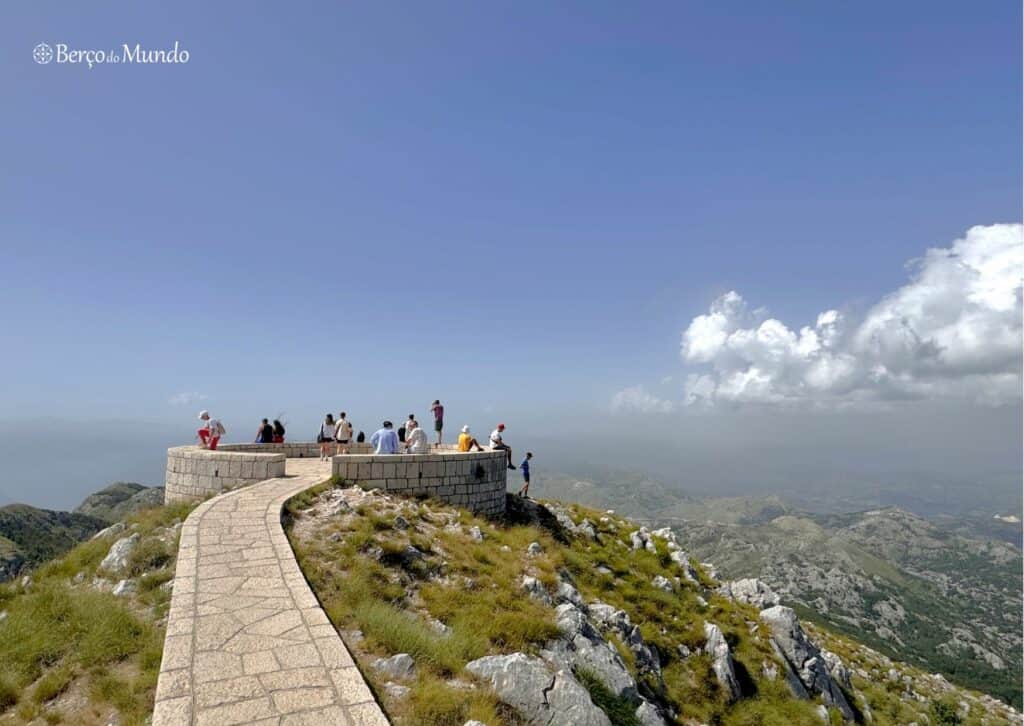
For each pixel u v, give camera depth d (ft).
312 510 56.49
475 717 26.81
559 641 42.06
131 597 37.22
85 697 26.30
